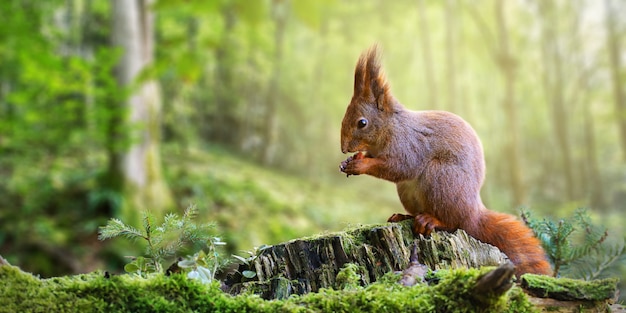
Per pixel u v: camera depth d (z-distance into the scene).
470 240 3.57
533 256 3.83
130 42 13.95
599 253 3.70
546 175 46.78
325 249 3.22
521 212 4.27
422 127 4.25
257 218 17.09
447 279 2.64
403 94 43.97
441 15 34.94
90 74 12.27
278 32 33.22
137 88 12.98
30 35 13.41
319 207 21.30
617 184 38.69
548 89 39.84
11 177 14.72
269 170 31.62
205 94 35.94
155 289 2.47
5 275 2.37
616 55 33.59
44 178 14.32
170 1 9.56
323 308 2.52
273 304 2.53
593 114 46.59
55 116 12.91
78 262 11.98
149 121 14.95
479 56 38.47
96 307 2.36
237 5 8.19
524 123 52.91
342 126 4.38
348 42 36.81
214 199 17.58
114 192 13.83
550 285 2.75
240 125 41.09
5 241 12.21
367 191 32.75
